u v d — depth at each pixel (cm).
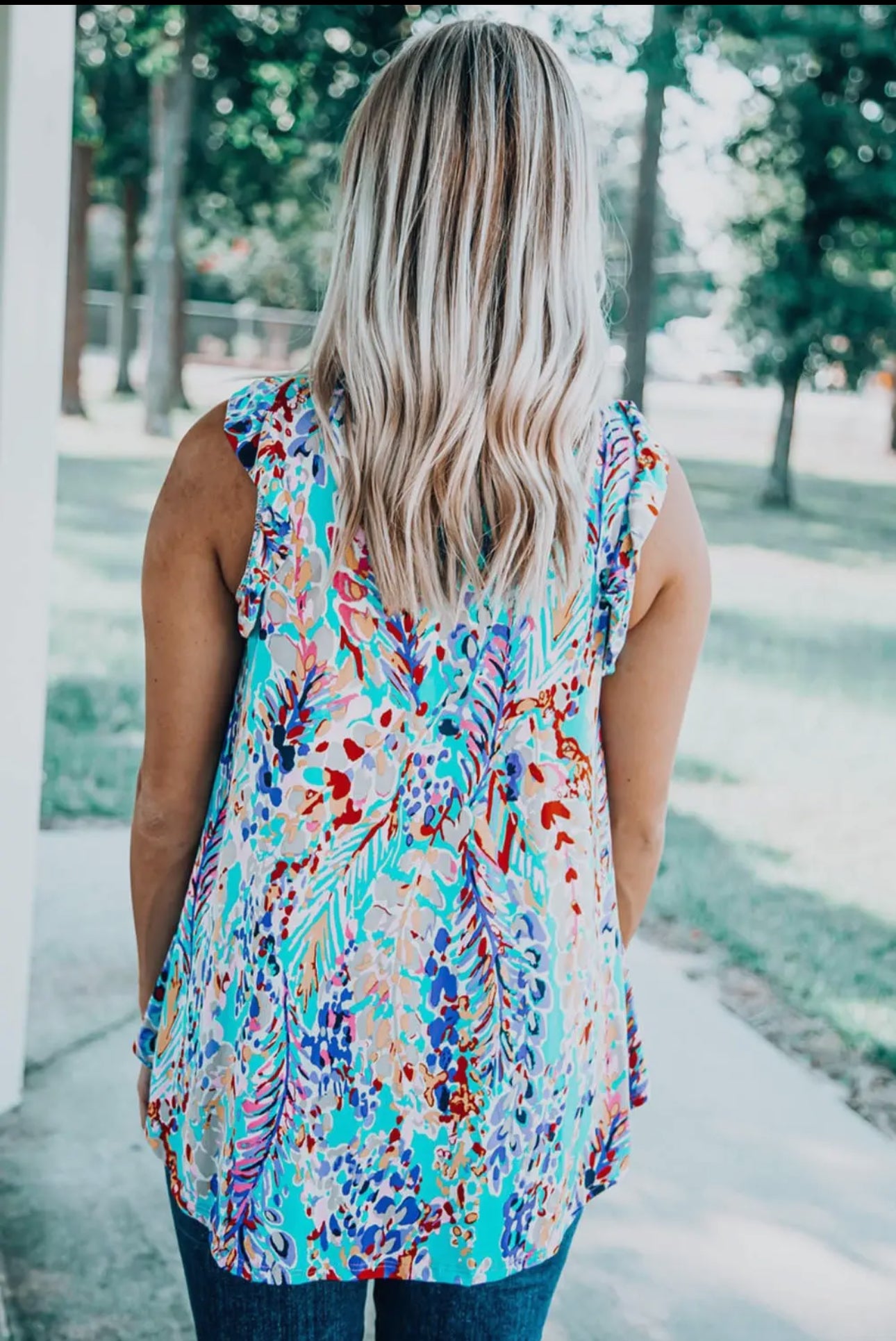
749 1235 252
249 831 108
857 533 1506
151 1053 126
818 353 1742
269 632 107
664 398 2608
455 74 104
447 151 103
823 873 479
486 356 104
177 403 2103
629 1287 234
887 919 433
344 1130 108
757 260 1766
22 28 230
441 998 108
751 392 2570
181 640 113
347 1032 107
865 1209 262
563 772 110
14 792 261
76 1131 273
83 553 1064
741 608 1060
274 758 107
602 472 111
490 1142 109
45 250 244
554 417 106
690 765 624
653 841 126
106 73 1986
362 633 106
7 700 252
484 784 108
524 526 105
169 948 128
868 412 2455
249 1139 109
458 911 108
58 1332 214
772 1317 228
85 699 668
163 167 1923
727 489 1814
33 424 249
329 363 108
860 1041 338
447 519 104
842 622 1020
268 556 106
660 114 1684
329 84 1877
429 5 1761
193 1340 215
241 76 1898
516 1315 116
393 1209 110
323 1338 115
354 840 107
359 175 107
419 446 103
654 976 374
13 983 272
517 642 107
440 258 103
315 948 107
